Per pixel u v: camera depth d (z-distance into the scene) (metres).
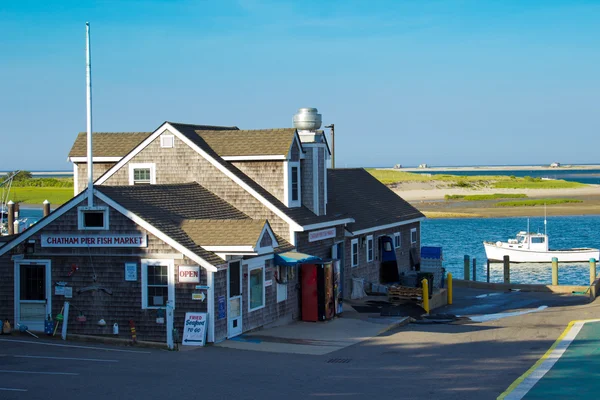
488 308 36.12
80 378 17.44
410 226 47.88
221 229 25.27
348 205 40.25
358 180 47.34
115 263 24.73
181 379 17.56
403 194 165.25
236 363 20.30
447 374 18.23
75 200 25.02
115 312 24.70
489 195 159.25
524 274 60.00
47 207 42.47
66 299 25.20
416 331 27.58
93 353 21.58
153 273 24.45
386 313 31.48
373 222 40.34
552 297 39.94
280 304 28.53
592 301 37.16
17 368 18.73
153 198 26.80
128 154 32.25
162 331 24.22
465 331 27.14
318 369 19.33
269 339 25.09
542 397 15.41
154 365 19.59
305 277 29.84
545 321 29.20
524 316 31.62
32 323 25.53
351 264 37.28
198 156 31.22
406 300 35.31
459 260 68.81
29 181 160.75
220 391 16.19
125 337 24.59
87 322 24.94
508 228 98.81
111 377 17.64
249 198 30.31
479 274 60.25
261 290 27.30
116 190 25.59
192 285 23.98
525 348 22.17
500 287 44.91
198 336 23.52
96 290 24.89
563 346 22.23
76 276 25.11
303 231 30.56
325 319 29.47
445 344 23.69
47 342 23.64
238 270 25.66
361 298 36.75
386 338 25.61
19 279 25.62
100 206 24.78
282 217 29.75
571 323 28.11
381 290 38.44
